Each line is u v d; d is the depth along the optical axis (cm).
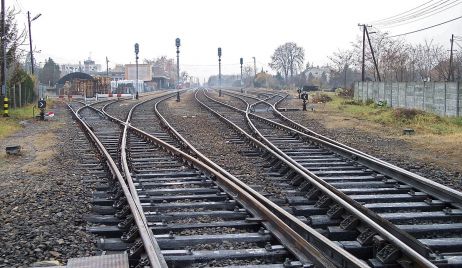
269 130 2083
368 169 1206
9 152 1516
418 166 1280
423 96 3112
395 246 608
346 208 766
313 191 917
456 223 778
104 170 1233
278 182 1083
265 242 697
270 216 739
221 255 631
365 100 4138
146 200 916
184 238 693
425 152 1527
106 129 2228
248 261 625
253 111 3134
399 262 594
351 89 5394
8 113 3011
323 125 2378
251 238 698
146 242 608
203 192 988
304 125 2375
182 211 859
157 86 12350
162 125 2303
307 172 1062
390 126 2309
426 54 6900
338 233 727
